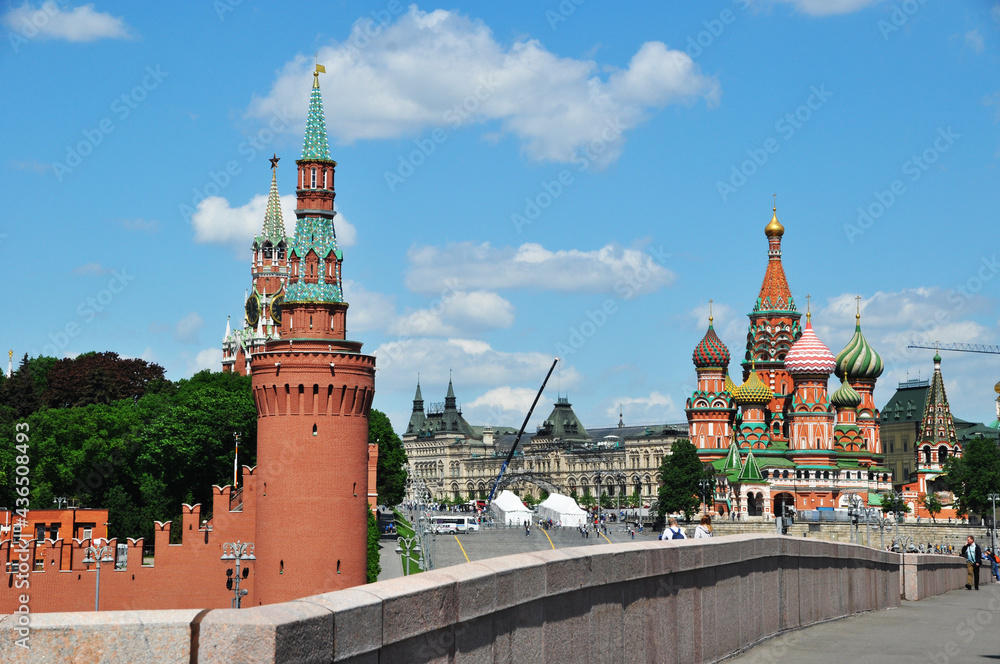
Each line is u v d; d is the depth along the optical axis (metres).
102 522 130.62
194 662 14.07
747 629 32.38
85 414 161.88
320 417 100.00
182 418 159.50
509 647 20.95
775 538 34.66
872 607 45.44
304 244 104.06
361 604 16.27
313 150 105.88
